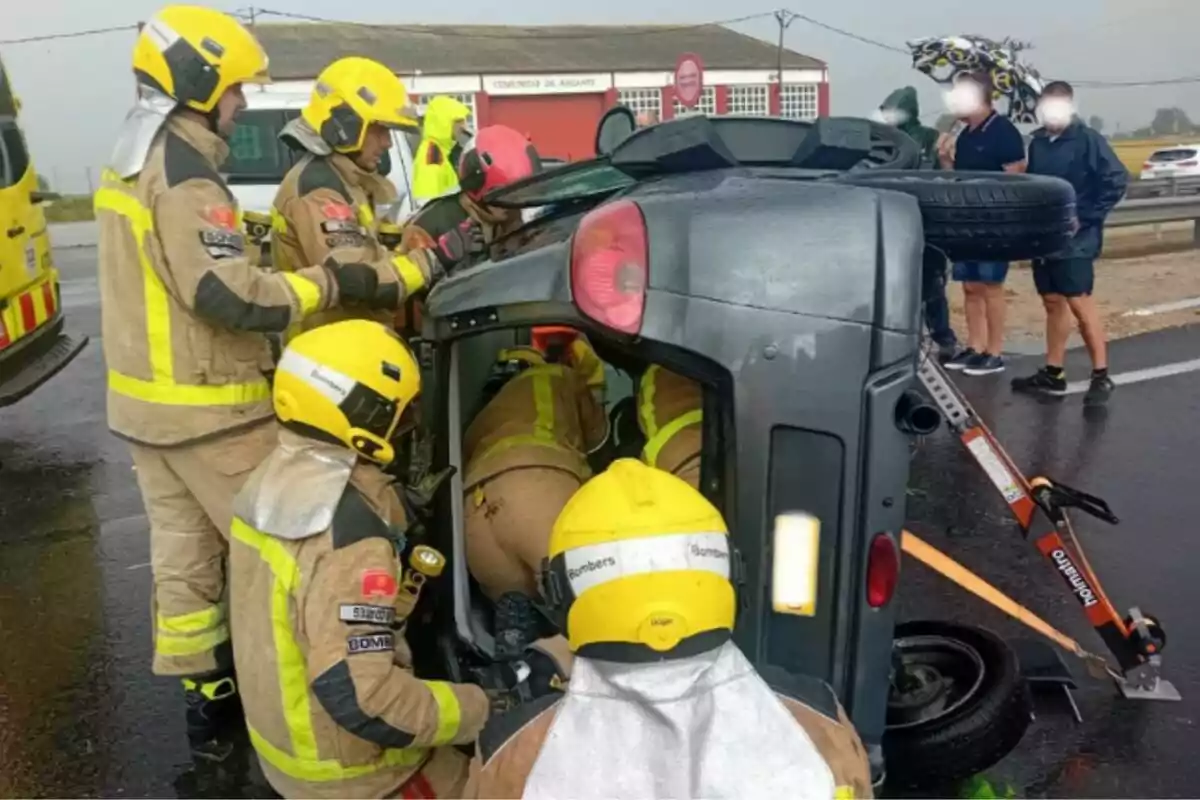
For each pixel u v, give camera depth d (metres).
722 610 1.60
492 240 3.59
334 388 2.39
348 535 2.40
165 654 3.41
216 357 3.16
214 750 3.47
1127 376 7.62
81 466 6.66
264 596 2.45
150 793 3.29
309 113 3.62
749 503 2.35
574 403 3.18
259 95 8.83
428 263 3.46
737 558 1.72
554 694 1.79
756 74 30.80
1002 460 3.08
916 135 8.72
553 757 1.60
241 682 2.58
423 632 3.11
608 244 2.31
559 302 2.43
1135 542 4.79
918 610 4.23
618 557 1.58
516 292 2.48
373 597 2.39
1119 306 10.19
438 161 6.98
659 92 29.55
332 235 3.52
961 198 2.49
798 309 2.30
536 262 2.49
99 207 3.16
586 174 3.03
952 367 7.96
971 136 7.54
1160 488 5.43
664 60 31.09
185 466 3.23
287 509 2.40
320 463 2.44
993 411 6.87
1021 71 8.98
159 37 3.01
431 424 2.90
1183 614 4.12
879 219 2.33
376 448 2.45
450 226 4.05
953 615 4.18
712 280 2.30
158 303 3.11
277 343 3.84
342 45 28.86
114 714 3.74
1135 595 4.29
